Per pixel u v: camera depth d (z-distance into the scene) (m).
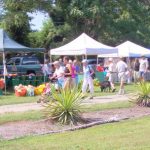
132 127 13.03
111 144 10.49
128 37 44.78
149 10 50.19
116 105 17.75
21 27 47.06
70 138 11.43
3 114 15.61
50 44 46.06
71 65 21.09
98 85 29.73
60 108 13.70
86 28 43.25
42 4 43.34
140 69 30.72
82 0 41.56
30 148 10.22
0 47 26.28
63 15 43.88
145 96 17.86
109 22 43.19
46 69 29.81
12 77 27.73
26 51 27.39
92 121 14.12
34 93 24.11
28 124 13.53
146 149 9.91
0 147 10.34
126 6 44.50
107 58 36.72
